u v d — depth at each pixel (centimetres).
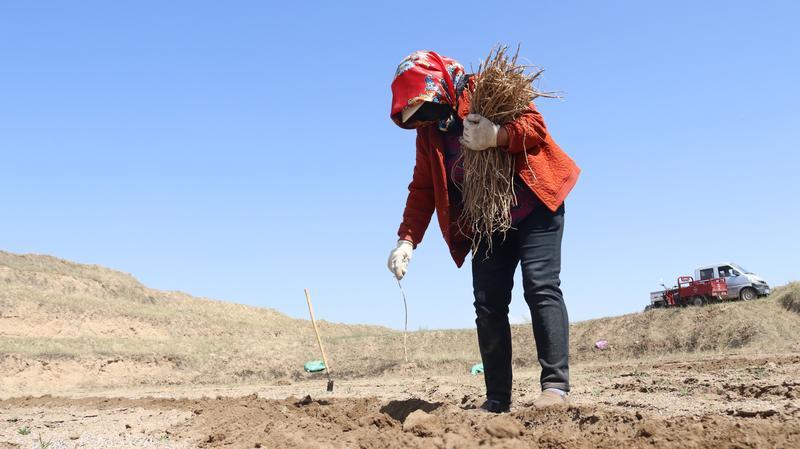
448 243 457
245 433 445
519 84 408
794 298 2688
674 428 325
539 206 426
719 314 2741
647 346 2722
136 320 4366
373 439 377
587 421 364
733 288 3003
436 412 464
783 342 2405
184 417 628
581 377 1060
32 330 3872
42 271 5081
